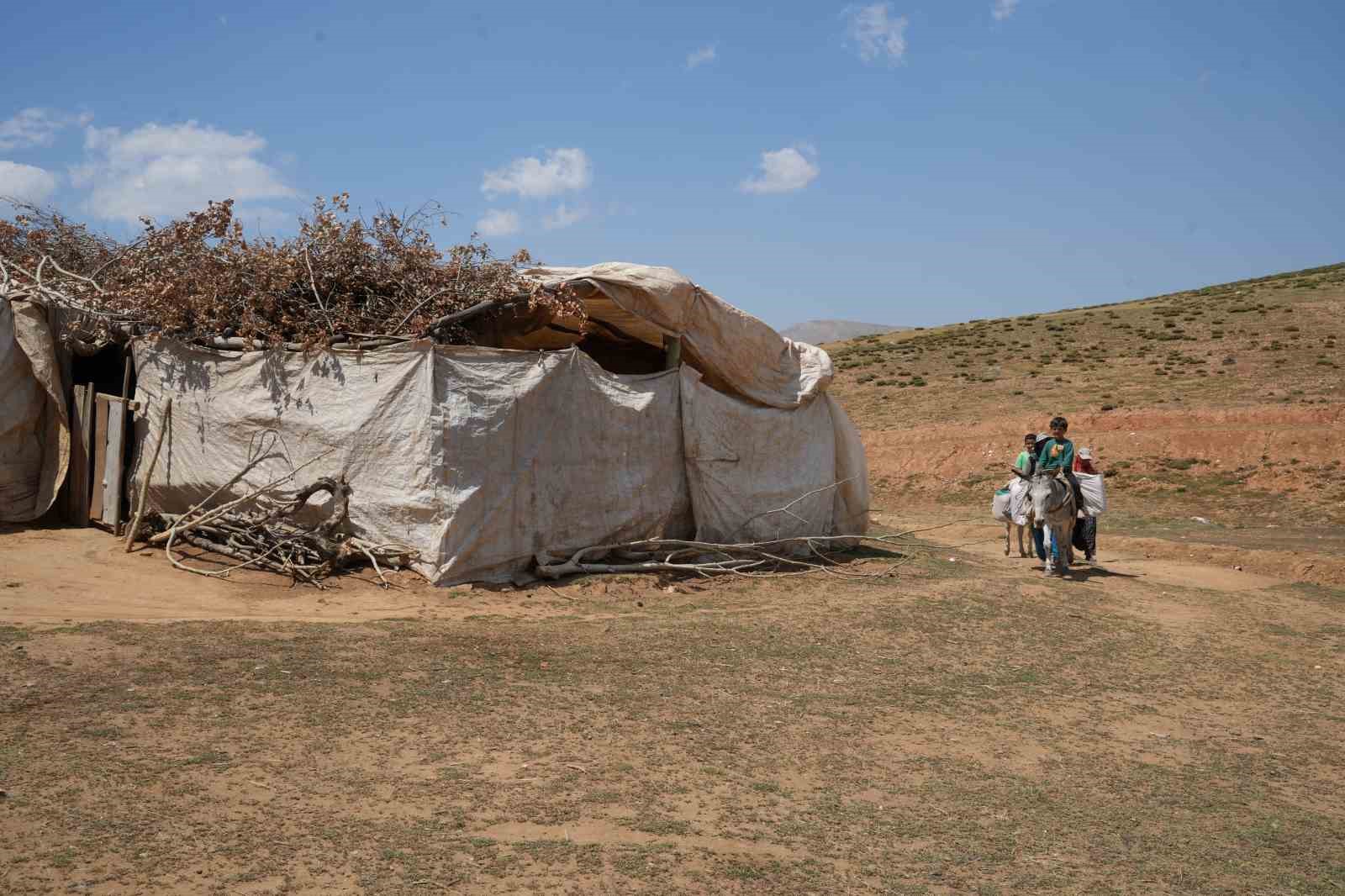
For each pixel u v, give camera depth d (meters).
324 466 13.28
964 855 6.15
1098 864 6.16
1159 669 11.49
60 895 4.79
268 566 12.75
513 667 9.57
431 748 7.27
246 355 13.89
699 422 15.84
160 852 5.32
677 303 15.36
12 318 14.08
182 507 14.20
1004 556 20.16
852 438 18.97
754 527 16.67
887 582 15.72
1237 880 6.06
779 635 11.71
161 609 10.83
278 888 5.04
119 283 15.60
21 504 14.20
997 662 11.27
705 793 6.85
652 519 15.35
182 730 7.16
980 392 45.34
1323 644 13.23
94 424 14.27
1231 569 19.62
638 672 9.76
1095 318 63.38
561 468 14.05
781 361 17.45
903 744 8.27
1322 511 27.39
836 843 6.18
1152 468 32.78
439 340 13.99
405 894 5.08
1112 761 8.27
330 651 9.50
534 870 5.47
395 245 14.46
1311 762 8.57
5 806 5.71
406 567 12.95
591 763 7.22
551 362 13.87
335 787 6.43
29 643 8.88
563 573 13.77
